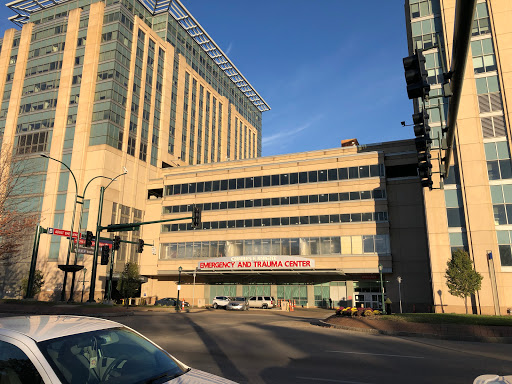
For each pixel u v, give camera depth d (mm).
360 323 18844
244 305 39219
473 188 32719
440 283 32844
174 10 70125
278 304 47219
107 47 56156
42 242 50625
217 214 51406
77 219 50250
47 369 3061
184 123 71375
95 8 57906
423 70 6902
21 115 58312
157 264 53312
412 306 39906
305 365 9461
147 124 60344
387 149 45656
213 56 86438
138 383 3320
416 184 42688
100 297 47812
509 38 33844
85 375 3305
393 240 42188
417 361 10148
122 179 54000
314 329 18750
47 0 61000
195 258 50906
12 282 50562
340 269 42344
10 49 62625
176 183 55656
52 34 59969
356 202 44125
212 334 15703
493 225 31641
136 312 30109
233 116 95438
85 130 53031
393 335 16812
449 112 8508
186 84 73562
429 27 37500
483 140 33438
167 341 13477
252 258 44969
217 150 84625
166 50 66500
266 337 15000
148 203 57031
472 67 34938
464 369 9133
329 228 44594
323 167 46906
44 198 52469
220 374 8336
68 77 56438
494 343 14828
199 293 51719
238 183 51406
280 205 48031
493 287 30578
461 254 31219
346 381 7820
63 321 4000
